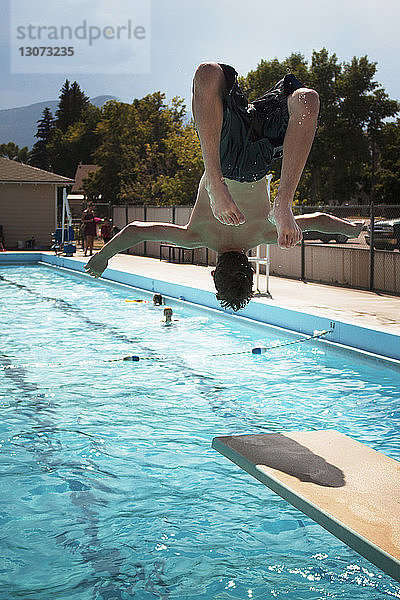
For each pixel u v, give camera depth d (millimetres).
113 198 59750
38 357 8438
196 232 3893
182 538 3689
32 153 127812
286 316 10055
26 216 27109
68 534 3740
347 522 3271
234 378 7426
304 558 3447
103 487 4414
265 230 3795
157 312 12320
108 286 16562
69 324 10977
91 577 3266
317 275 15320
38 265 22328
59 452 5074
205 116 3352
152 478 4566
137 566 3375
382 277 13250
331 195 61438
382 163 62094
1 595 3096
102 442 5301
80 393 6762
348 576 3248
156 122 61094
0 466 4781
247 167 3703
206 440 5352
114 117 60500
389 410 6203
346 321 8789
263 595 3090
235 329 10578
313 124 3363
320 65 59500
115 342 9445
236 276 3797
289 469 4027
